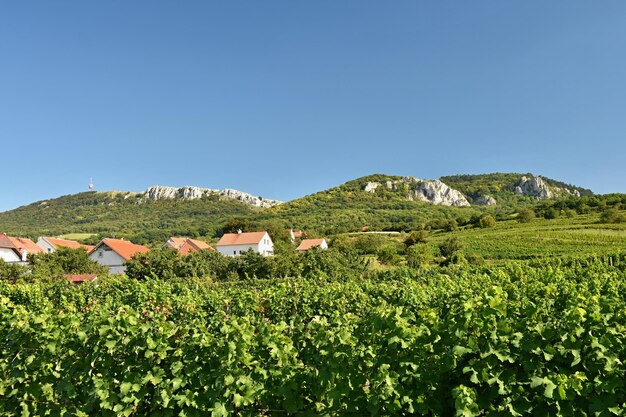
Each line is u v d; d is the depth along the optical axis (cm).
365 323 495
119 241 5000
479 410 377
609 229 5669
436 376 389
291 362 455
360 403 409
